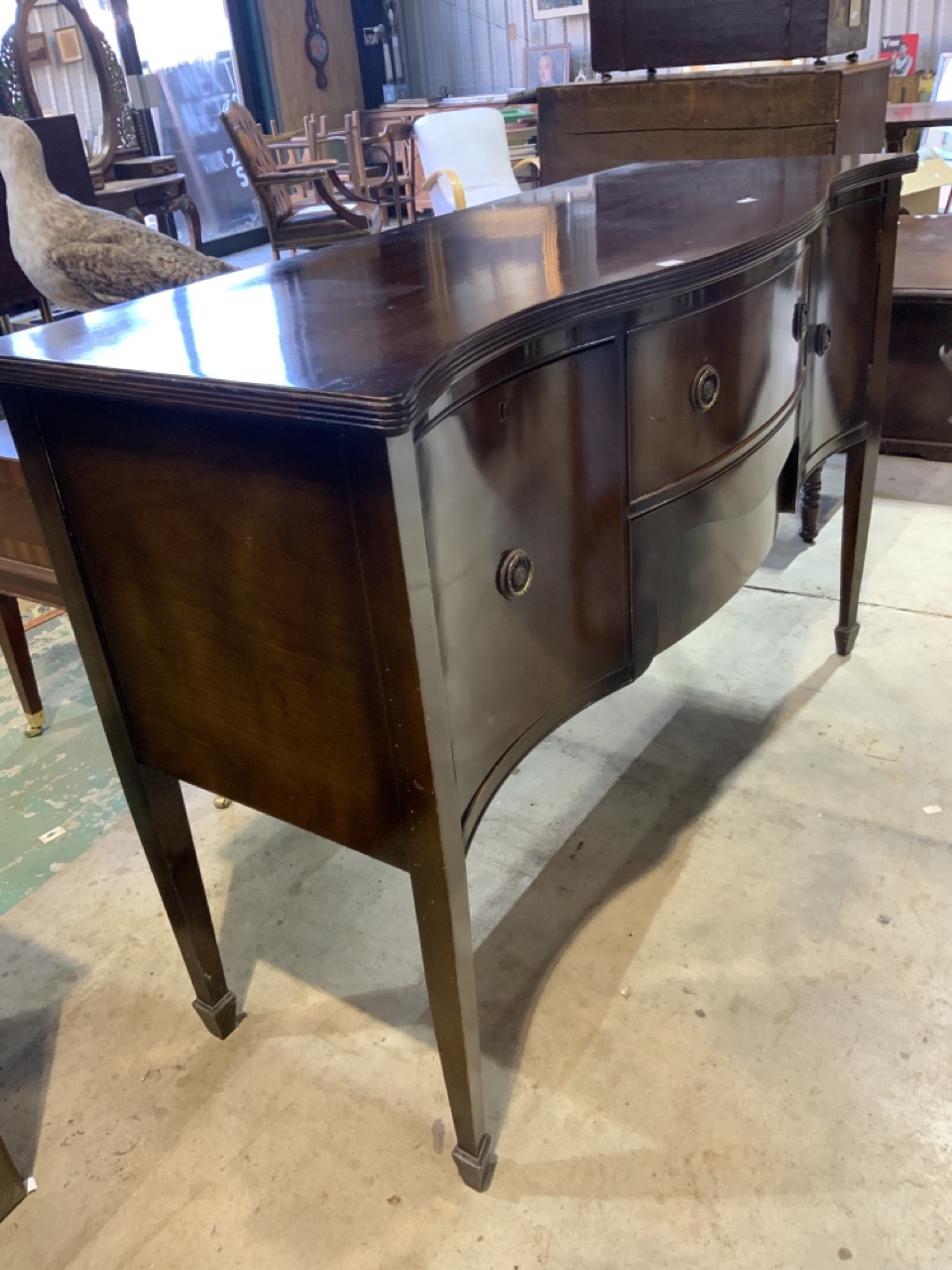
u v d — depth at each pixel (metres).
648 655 1.18
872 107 2.42
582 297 0.90
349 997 1.30
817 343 1.48
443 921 0.91
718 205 1.32
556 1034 1.22
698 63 2.35
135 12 4.90
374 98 6.62
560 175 2.60
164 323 0.95
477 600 0.90
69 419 0.89
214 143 5.58
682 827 1.54
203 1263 1.01
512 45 6.22
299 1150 1.12
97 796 1.75
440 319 0.86
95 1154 1.13
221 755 1.00
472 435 0.84
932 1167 1.05
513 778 1.67
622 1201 1.04
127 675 1.02
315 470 0.75
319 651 0.84
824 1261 0.97
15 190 1.72
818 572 2.22
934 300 1.86
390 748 0.85
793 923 1.35
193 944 1.18
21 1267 1.02
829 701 1.79
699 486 1.15
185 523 0.87
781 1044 1.19
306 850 1.56
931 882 1.40
